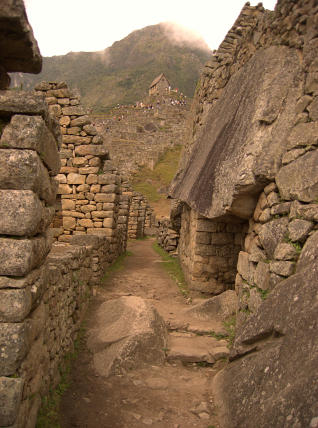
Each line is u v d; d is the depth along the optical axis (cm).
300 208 424
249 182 529
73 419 351
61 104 1110
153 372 460
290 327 332
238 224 820
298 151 466
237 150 602
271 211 489
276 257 432
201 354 495
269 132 534
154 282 991
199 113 1119
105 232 1116
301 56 542
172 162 4853
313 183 418
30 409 289
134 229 2592
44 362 341
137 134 5591
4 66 330
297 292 353
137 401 393
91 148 1107
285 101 536
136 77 13588
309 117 479
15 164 264
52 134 323
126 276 1054
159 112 6669
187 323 612
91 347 503
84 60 16862
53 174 342
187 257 1009
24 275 265
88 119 1106
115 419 358
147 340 491
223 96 887
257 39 709
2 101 273
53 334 386
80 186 1113
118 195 1224
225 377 401
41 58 333
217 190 653
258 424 290
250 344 393
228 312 649
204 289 816
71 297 495
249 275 528
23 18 270
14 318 254
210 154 779
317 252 366
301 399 263
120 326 514
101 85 13650
